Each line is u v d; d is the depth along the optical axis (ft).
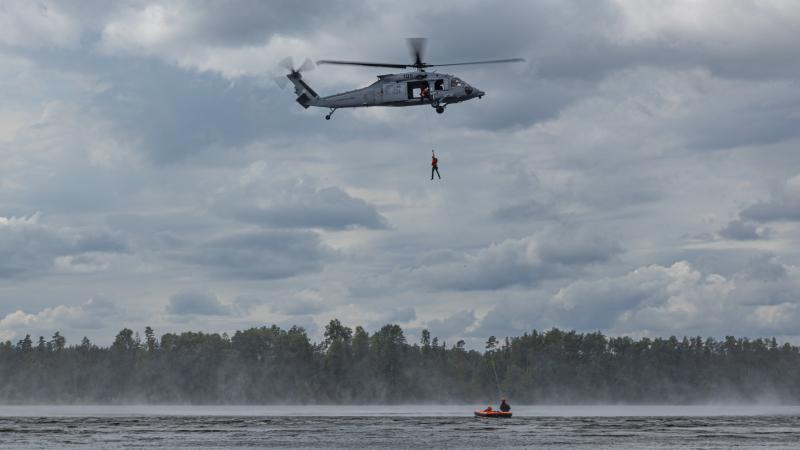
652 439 337.31
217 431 380.58
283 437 344.90
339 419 497.46
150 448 297.74
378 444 315.78
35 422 447.42
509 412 525.75
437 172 290.35
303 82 317.01
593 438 340.59
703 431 382.63
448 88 294.25
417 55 296.92
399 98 298.56
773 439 337.72
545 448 300.20
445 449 295.89
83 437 343.05
